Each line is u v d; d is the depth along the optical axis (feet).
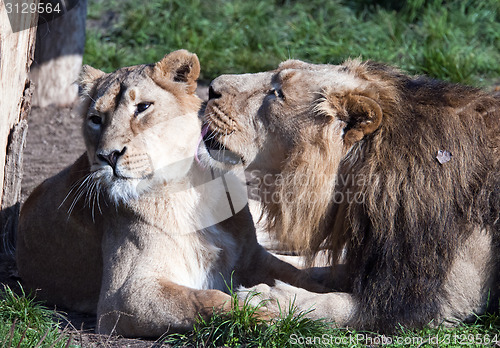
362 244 24.85
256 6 61.87
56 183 30.40
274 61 53.62
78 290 29.68
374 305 24.38
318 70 25.50
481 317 24.64
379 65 26.43
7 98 29.78
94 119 25.81
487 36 56.80
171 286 24.58
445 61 50.42
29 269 30.73
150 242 25.59
